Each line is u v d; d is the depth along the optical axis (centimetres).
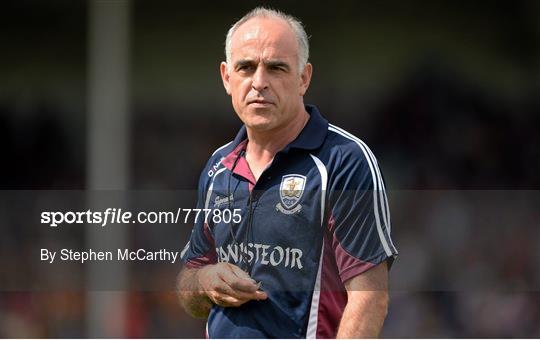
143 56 3197
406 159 3128
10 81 3328
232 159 1066
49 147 3250
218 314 1051
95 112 2606
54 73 3338
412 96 3203
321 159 1014
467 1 3234
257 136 1043
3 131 3247
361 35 3241
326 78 3241
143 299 2123
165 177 3041
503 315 2250
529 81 3219
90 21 2653
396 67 3234
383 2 3231
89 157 2616
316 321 1004
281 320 1011
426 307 2242
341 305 1012
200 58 3206
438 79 3216
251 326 1021
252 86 996
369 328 969
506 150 3130
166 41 3203
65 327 2173
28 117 3281
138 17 3198
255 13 1027
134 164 3042
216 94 3186
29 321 2167
